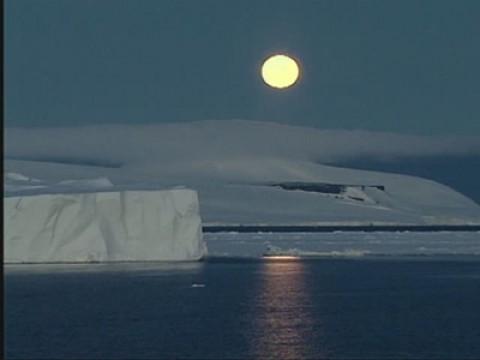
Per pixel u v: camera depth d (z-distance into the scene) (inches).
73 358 6993.1
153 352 7229.3
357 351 7303.2
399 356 7121.1
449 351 7327.8
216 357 7052.2
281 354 7180.1
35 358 7003.0
